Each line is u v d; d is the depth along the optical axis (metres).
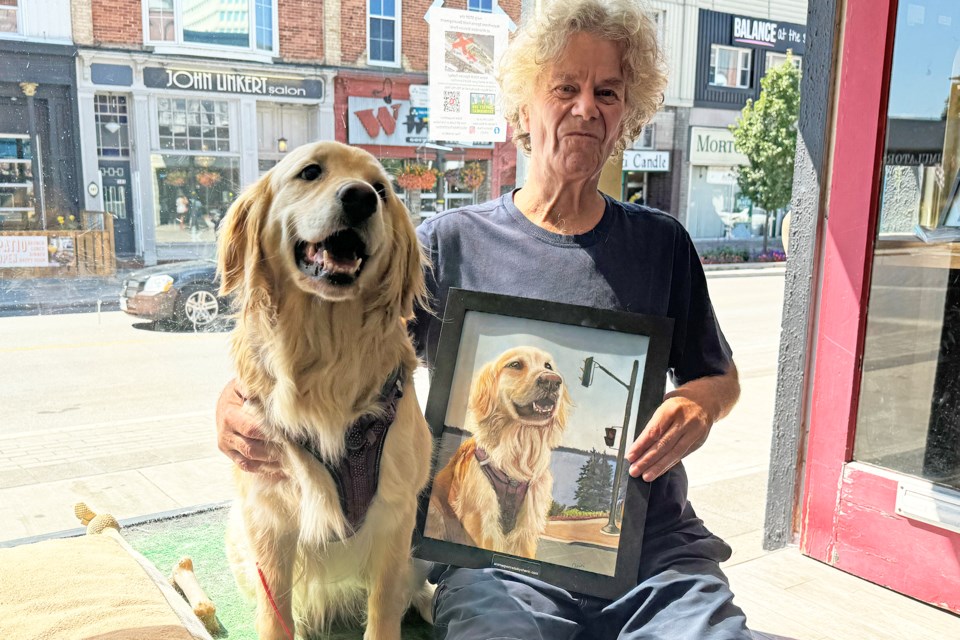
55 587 1.17
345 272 1.04
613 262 1.27
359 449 1.10
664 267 1.30
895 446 1.89
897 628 1.67
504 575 1.18
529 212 1.33
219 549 1.65
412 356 1.21
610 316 1.20
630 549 1.15
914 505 1.79
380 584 1.18
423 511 1.22
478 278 1.29
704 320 1.34
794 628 1.66
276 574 1.16
